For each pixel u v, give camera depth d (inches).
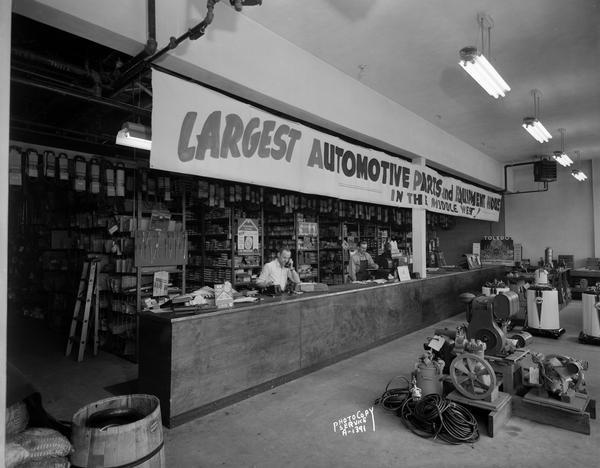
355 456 105.7
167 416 122.0
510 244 424.5
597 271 373.4
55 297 268.1
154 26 108.6
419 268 266.4
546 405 123.2
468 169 329.4
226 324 138.0
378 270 264.8
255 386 147.2
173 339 122.6
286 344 160.7
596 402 139.0
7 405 64.4
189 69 126.8
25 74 129.4
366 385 157.6
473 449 108.9
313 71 170.9
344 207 335.0
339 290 194.7
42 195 292.0
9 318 305.7
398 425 123.1
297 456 105.7
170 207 241.9
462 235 472.7
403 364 184.9
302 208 301.9
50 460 64.1
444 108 240.8
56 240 262.7
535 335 244.5
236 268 263.6
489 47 163.3
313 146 174.2
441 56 172.7
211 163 131.3
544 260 383.6
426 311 265.3
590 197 397.4
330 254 352.5
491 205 386.9
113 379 168.2
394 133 228.5
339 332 189.6
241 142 141.4
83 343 195.8
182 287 218.4
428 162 276.8
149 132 134.1
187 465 101.0
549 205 419.8
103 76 137.1
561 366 127.6
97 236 229.0
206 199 244.1
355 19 143.4
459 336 134.5
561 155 305.9
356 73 189.9
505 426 122.4
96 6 101.3
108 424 77.5
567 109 242.7
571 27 149.0
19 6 93.0
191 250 287.7
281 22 144.8
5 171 48.7
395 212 397.7
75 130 195.6
